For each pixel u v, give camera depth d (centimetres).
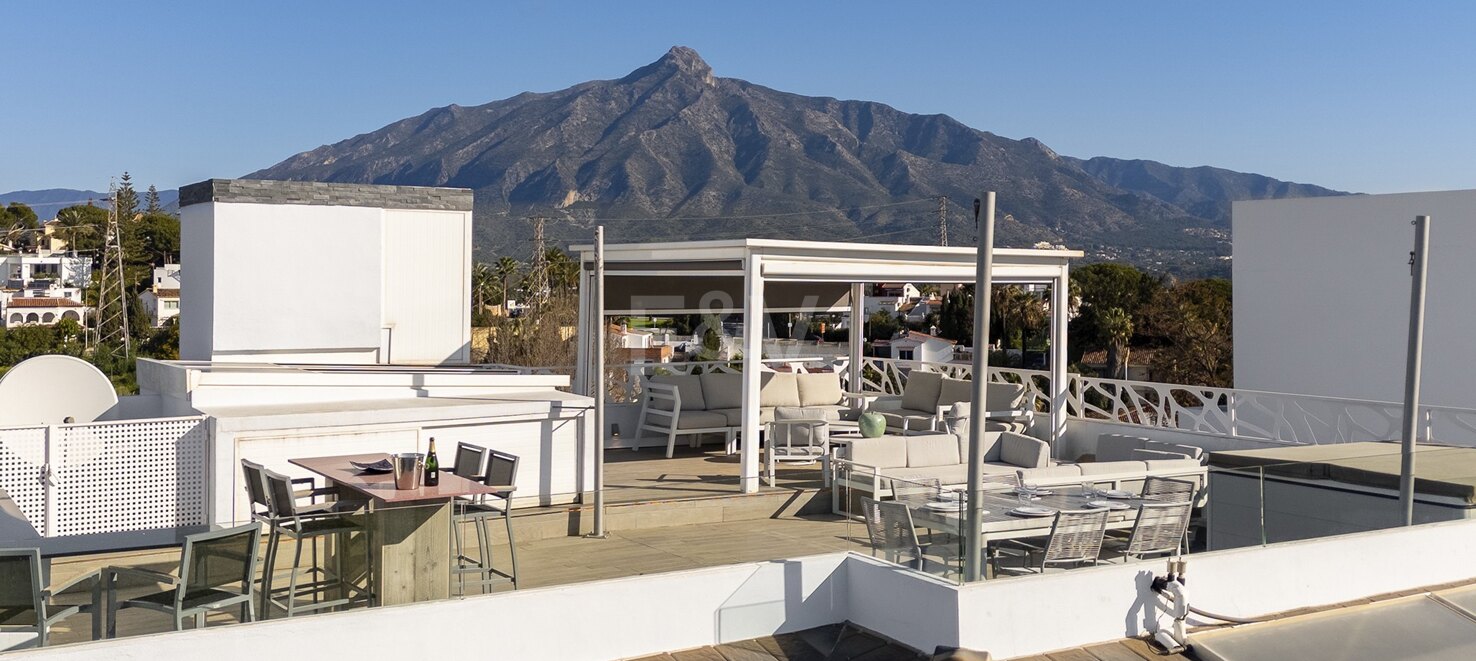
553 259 6412
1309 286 1694
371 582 625
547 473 1023
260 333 1472
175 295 8906
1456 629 831
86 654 546
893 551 743
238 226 1459
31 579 542
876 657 696
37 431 854
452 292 1692
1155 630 758
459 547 684
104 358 6350
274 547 598
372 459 845
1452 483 936
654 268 1256
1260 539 834
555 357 3422
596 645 670
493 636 641
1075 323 5409
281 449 908
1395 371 1593
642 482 1127
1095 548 750
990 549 706
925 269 1215
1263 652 753
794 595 740
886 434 1326
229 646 575
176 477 900
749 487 1088
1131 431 1327
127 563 565
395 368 1225
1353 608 836
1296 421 1588
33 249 10506
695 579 703
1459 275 1518
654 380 1356
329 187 1552
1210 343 4647
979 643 687
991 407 1363
